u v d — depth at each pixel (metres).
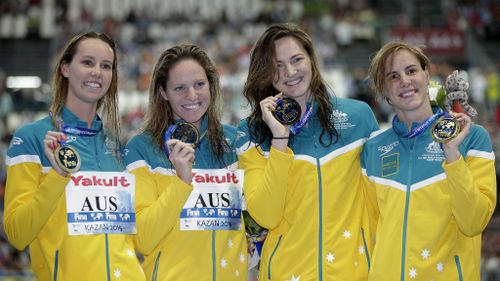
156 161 12.23
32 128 11.57
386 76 11.84
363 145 12.30
